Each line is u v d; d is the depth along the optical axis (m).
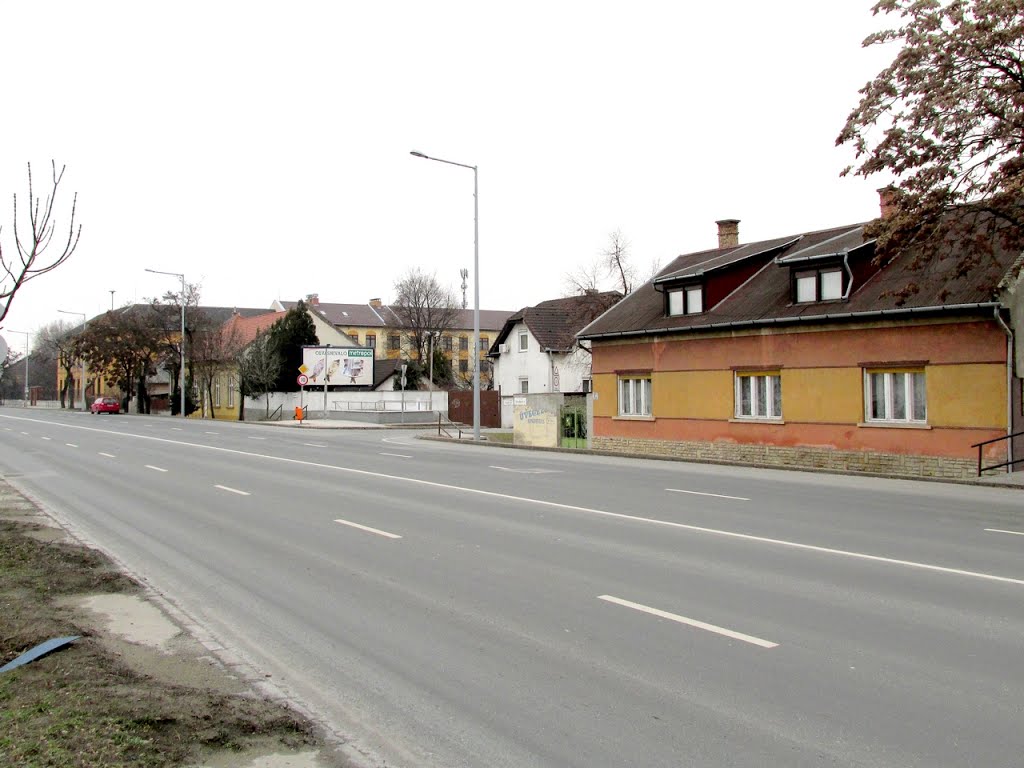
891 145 18.06
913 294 20.20
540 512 13.26
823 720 4.98
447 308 83.44
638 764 4.46
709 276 26.36
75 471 20.19
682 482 18.08
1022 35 16.27
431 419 52.91
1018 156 17.05
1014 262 19.12
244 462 22.50
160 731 4.78
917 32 17.50
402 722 5.09
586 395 31.38
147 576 9.07
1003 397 18.97
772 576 8.69
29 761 4.23
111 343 70.25
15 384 129.38
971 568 9.05
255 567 9.46
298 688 5.70
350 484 17.28
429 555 9.91
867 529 11.65
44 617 7.10
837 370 22.19
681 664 6.00
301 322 62.12
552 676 5.81
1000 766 4.36
